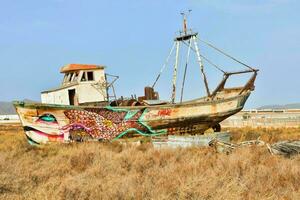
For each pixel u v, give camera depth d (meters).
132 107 25.23
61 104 26.55
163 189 9.17
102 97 27.52
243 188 9.11
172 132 26.69
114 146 22.12
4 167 12.33
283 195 8.78
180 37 30.80
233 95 30.20
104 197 8.84
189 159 13.95
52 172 12.77
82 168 13.64
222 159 12.84
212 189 8.66
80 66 27.55
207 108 27.28
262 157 13.91
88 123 24.62
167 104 25.97
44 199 8.83
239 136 25.80
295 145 15.30
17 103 23.67
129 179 10.34
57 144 23.42
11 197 8.92
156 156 15.24
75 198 9.03
